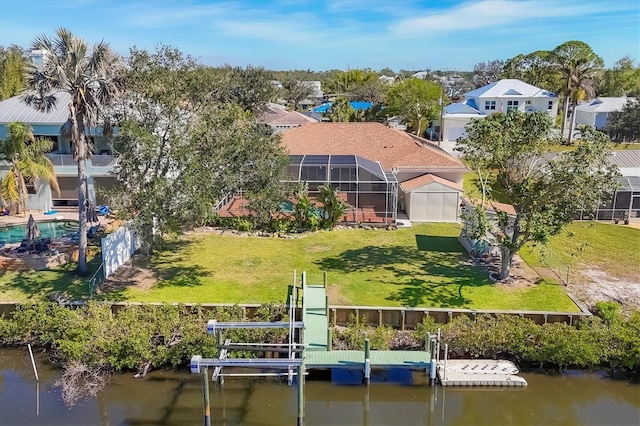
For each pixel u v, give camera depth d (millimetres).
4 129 35000
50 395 17438
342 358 18266
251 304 21531
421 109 66875
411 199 34969
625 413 16984
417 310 20953
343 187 34688
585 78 62656
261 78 73375
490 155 23922
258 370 19031
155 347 18703
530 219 23281
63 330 19219
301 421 15578
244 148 24516
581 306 22203
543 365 19297
